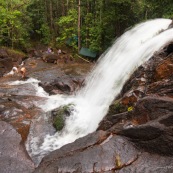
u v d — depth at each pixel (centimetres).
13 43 2411
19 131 797
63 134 842
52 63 2056
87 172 505
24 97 1095
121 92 817
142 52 923
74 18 2586
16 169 595
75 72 1638
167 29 1041
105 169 509
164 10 1628
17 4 2666
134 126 574
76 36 2606
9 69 1795
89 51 2302
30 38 3033
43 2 3044
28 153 712
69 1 3028
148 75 739
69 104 966
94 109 903
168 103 571
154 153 536
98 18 2350
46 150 752
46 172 521
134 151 545
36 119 900
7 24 2344
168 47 747
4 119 875
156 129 537
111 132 610
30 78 1527
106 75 1059
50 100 1080
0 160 618
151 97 606
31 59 2184
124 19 2075
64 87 1256
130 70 882
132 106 690
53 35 2992
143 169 496
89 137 608
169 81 652
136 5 2091
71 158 541
